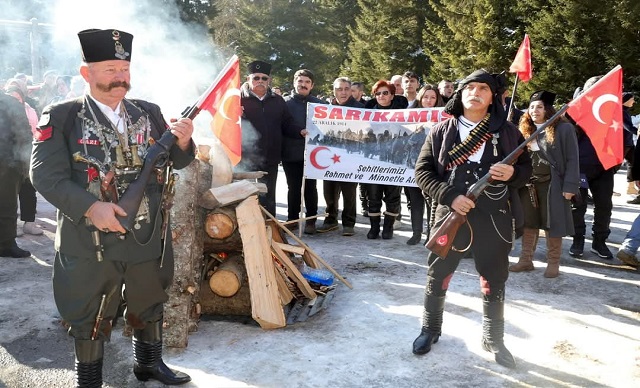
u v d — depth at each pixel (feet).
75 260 9.24
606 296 16.70
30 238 22.82
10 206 19.56
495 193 11.41
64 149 8.93
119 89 9.12
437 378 11.56
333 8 139.54
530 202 18.06
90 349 9.70
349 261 20.13
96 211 8.61
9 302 15.51
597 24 77.20
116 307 9.90
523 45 13.71
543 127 11.14
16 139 19.08
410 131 23.12
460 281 17.81
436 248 11.35
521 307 15.56
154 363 11.05
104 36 8.86
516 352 12.78
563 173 17.69
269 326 13.75
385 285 17.30
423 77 108.06
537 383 11.39
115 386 11.14
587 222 27.43
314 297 15.46
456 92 11.55
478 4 89.51
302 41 139.54
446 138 11.63
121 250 9.26
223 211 14.05
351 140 23.54
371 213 23.84
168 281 10.36
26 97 25.94
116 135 9.22
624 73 77.05
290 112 24.86
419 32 116.57
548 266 18.54
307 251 17.17
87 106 9.16
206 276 14.65
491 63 87.71
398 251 21.70
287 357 12.39
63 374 11.69
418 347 12.50
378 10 119.96
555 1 80.48
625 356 12.60
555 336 13.65
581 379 11.57
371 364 12.11
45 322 14.25
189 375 11.53
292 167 24.81
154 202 9.66
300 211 25.17
